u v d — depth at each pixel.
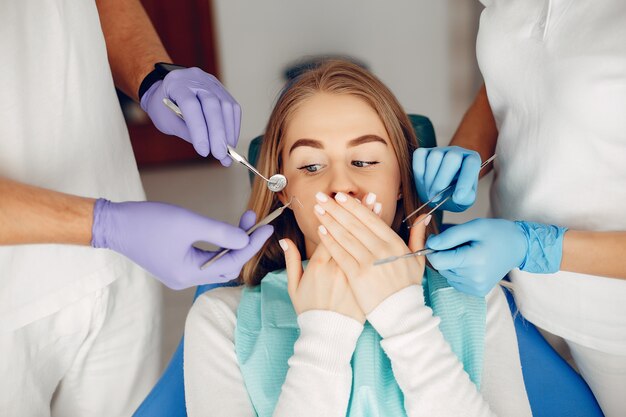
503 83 1.30
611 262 1.12
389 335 1.12
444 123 4.27
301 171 1.33
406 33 4.06
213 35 3.96
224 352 1.26
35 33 1.17
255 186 1.49
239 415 1.19
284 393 1.10
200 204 3.58
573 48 1.13
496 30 1.27
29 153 1.20
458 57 4.11
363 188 1.29
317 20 4.00
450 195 1.22
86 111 1.29
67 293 1.26
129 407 1.52
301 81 1.37
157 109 1.33
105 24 1.46
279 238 1.50
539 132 1.23
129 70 1.43
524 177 1.30
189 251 1.10
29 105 1.18
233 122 1.25
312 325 1.13
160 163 4.20
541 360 1.40
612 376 1.33
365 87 1.33
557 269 1.15
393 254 1.15
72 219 1.04
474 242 1.12
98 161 1.34
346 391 1.10
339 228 1.17
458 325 1.25
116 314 1.43
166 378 1.38
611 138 1.11
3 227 0.99
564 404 1.34
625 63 1.07
